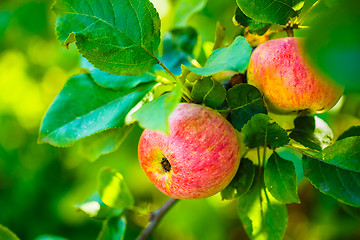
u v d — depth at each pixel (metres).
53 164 0.97
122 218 0.60
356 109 0.65
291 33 0.51
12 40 0.97
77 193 0.92
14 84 1.07
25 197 0.96
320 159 0.49
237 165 0.49
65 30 0.48
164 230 0.91
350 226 0.68
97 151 0.58
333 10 0.37
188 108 0.48
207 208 0.87
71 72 0.97
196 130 0.47
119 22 0.48
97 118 0.53
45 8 0.91
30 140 1.03
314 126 0.53
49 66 1.01
